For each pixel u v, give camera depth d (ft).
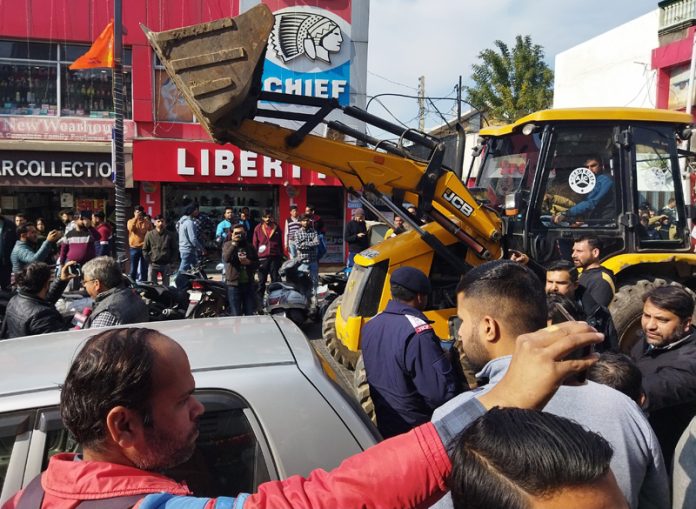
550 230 16.65
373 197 17.01
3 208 46.50
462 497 2.93
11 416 5.98
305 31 46.98
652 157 17.31
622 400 5.42
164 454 3.75
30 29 44.78
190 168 46.39
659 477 5.45
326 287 29.30
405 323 9.59
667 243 17.34
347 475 3.55
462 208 16.33
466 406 3.65
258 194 50.47
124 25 45.32
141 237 40.65
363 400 12.69
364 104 48.96
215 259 49.52
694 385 8.01
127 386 3.56
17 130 45.19
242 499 3.52
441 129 64.80
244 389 6.36
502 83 101.09
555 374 3.47
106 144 45.19
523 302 5.58
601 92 57.21
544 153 16.71
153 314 20.03
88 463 3.59
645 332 9.20
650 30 50.65
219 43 13.88
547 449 2.71
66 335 8.93
